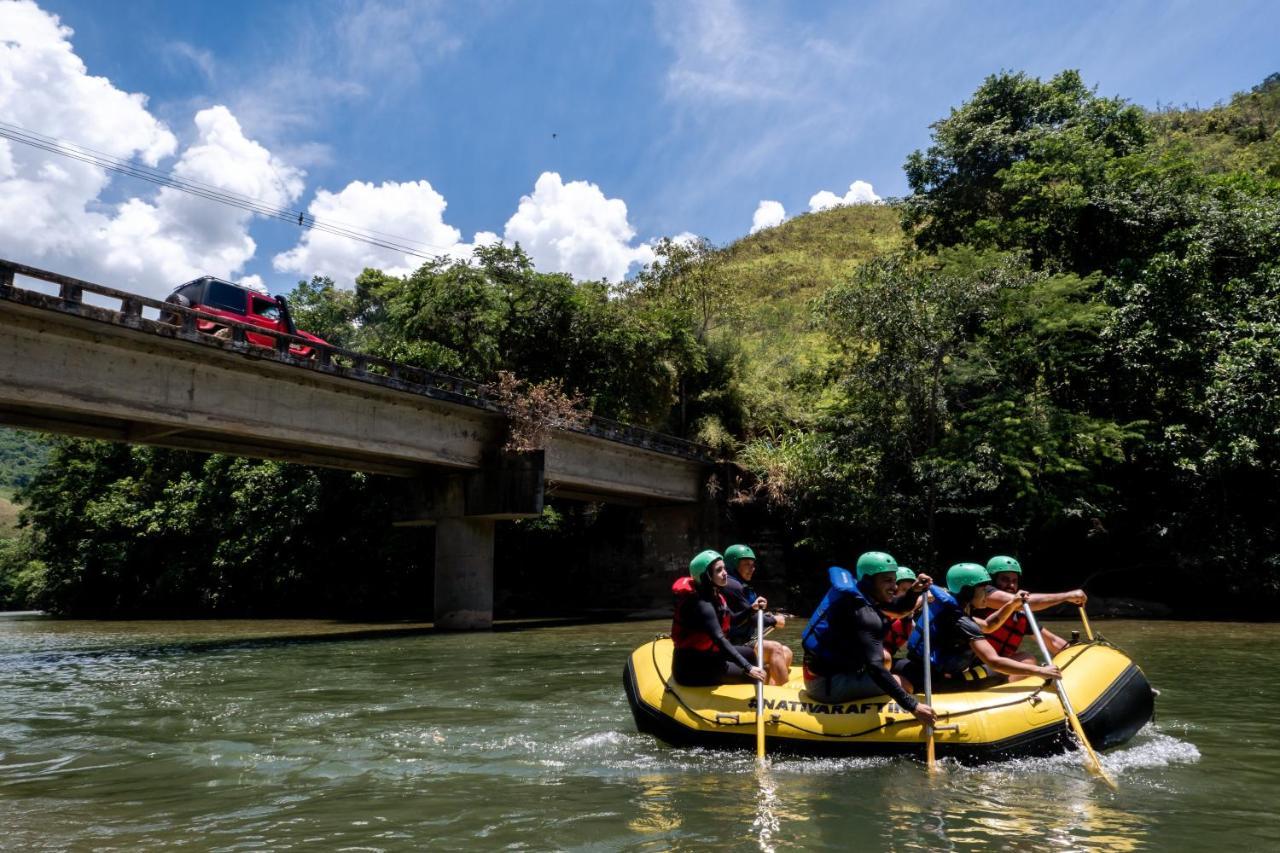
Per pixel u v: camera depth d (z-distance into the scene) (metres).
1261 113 59.28
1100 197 26.20
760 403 31.25
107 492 35.44
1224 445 21.17
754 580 27.27
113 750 6.50
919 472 23.14
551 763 5.89
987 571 7.10
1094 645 6.74
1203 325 22.88
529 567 31.53
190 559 32.12
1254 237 23.12
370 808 4.79
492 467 21.45
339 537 29.36
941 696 6.02
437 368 25.66
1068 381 25.28
